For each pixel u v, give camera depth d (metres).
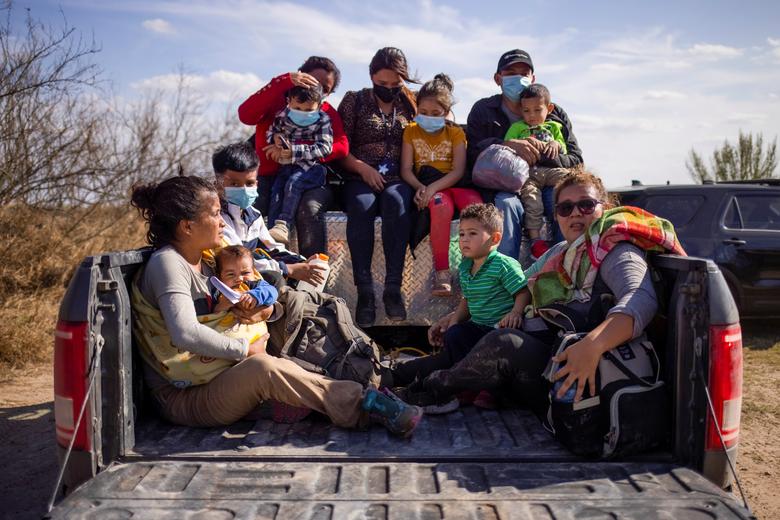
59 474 2.46
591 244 3.13
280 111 4.76
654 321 3.02
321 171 4.62
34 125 9.24
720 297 2.65
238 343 2.99
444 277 4.26
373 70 4.92
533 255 4.60
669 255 3.00
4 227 8.87
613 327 2.76
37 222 9.36
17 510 3.72
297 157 4.51
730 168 17.86
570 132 5.29
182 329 2.88
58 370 2.63
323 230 4.41
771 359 7.54
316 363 3.27
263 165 4.82
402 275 4.33
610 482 2.48
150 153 11.43
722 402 2.64
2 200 8.98
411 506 2.29
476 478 2.52
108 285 2.67
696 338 2.67
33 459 4.48
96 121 9.98
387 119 4.91
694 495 2.37
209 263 3.34
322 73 5.17
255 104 4.79
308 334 3.32
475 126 5.27
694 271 2.70
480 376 3.20
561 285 3.23
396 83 4.93
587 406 2.70
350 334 3.34
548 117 5.21
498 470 2.59
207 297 3.12
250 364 2.95
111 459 2.67
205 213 3.11
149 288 3.01
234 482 2.47
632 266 2.94
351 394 2.97
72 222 10.10
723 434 2.64
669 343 2.81
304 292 3.44
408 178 4.64
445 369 3.54
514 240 4.46
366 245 4.32
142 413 3.13
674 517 2.21
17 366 6.90
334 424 3.04
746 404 5.91
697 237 8.17
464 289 3.95
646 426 2.68
